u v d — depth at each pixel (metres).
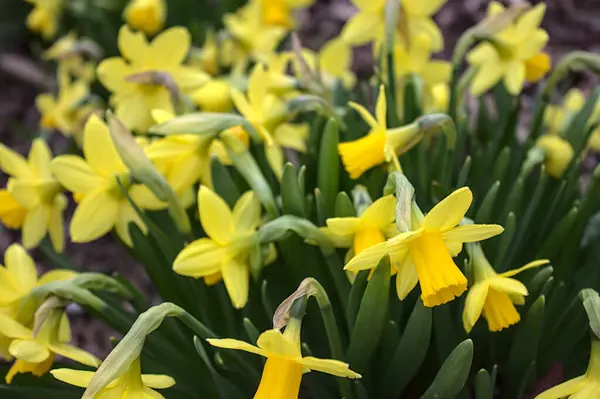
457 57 0.64
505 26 0.63
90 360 0.56
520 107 0.66
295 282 0.60
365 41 0.66
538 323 0.56
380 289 0.54
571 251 0.61
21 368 0.57
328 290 0.61
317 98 0.62
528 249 0.64
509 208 0.60
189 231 0.59
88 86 0.90
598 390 0.53
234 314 0.61
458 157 0.65
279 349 0.50
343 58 0.73
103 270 0.86
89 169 0.59
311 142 0.65
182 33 0.64
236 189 0.60
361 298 0.57
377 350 0.60
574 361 0.62
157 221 0.65
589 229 0.64
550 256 0.60
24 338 0.56
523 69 0.64
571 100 0.73
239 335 0.61
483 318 0.59
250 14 0.81
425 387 0.62
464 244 0.57
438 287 0.51
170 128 0.57
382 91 0.57
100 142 0.58
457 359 0.53
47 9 0.96
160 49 0.64
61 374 0.53
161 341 0.59
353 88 0.87
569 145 0.63
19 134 0.96
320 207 0.58
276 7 0.80
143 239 0.59
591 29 1.04
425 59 0.69
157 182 0.57
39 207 0.62
